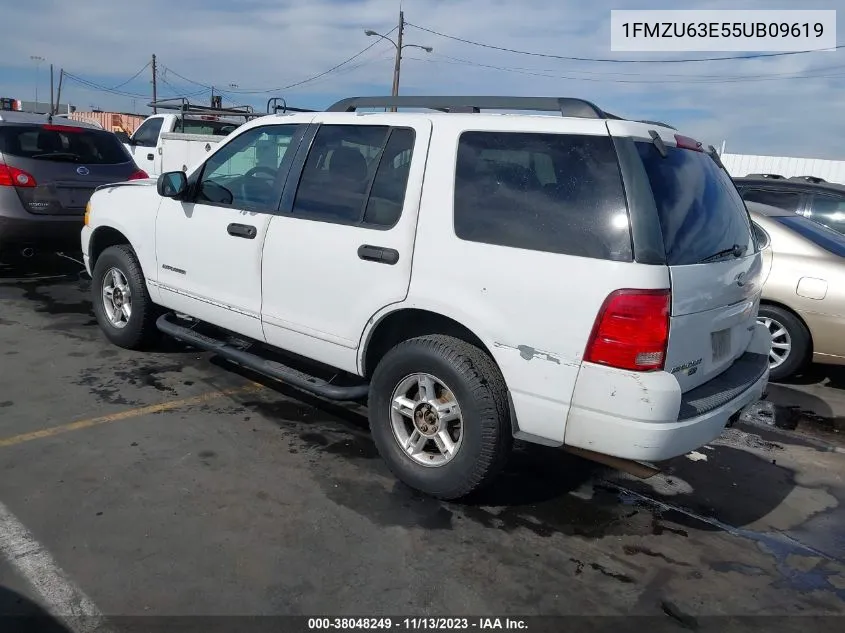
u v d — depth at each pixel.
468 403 3.43
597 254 3.08
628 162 3.12
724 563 3.37
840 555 3.52
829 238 6.21
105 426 4.34
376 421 3.87
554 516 3.68
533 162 3.35
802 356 6.03
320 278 4.01
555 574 3.17
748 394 3.60
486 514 3.65
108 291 5.75
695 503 3.97
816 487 4.29
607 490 4.03
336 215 4.01
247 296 4.49
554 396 3.20
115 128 28.62
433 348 3.54
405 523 3.49
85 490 3.58
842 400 6.00
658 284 3.00
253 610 2.78
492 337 3.34
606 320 3.02
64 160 7.68
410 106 4.10
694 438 3.17
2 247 7.39
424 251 3.56
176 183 4.85
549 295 3.16
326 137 4.20
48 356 5.52
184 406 4.75
